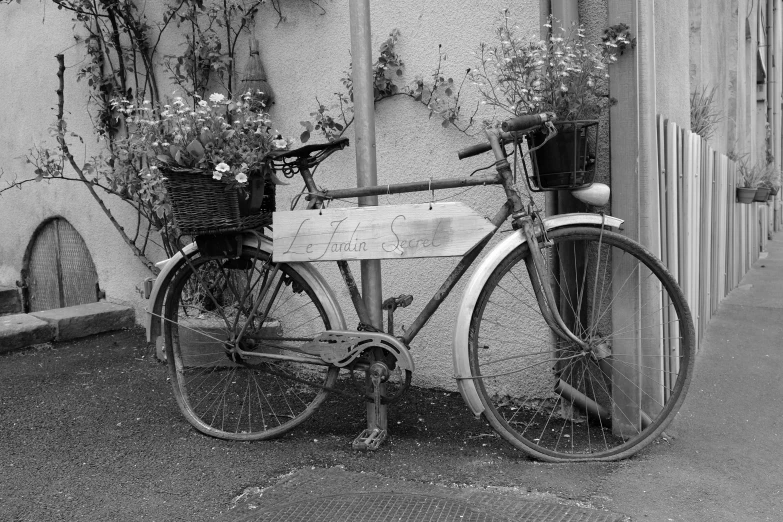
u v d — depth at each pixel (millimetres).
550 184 2889
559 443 3166
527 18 3455
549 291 2955
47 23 5879
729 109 9305
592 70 2936
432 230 2936
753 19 11039
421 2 3732
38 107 6090
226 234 3158
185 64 4707
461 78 3662
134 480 2863
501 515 2512
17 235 6508
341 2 4062
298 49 4242
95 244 5742
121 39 5266
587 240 3172
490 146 2971
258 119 3139
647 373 3201
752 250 9711
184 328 3818
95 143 5617
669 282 2957
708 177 5027
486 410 2949
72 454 3141
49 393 4000
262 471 2938
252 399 3803
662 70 3641
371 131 3207
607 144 3207
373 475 2873
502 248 2947
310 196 3158
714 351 4613
